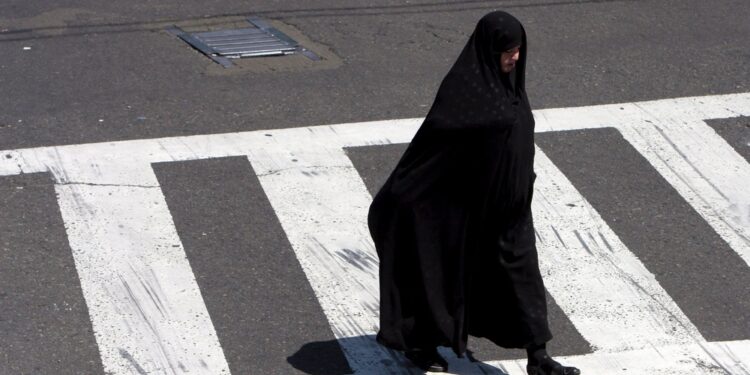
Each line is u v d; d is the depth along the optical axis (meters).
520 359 21.06
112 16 37.44
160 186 26.95
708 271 24.20
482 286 19.66
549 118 30.83
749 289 23.55
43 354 20.94
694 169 28.45
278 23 37.12
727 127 30.55
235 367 20.70
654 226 25.89
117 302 22.58
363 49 35.16
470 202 19.05
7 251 24.23
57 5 38.25
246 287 23.23
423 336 19.77
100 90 31.95
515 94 18.92
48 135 29.20
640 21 37.78
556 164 28.50
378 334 19.86
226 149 28.75
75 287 23.03
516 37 18.50
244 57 34.41
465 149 18.81
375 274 23.81
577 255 24.64
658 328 22.11
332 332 21.86
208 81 32.66
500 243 19.19
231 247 24.66
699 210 26.61
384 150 28.92
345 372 20.62
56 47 34.88
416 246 19.28
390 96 31.95
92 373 20.42
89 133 29.38
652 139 29.83
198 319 22.11
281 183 27.27
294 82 32.69
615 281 23.70
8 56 34.09
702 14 38.44
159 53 34.59
